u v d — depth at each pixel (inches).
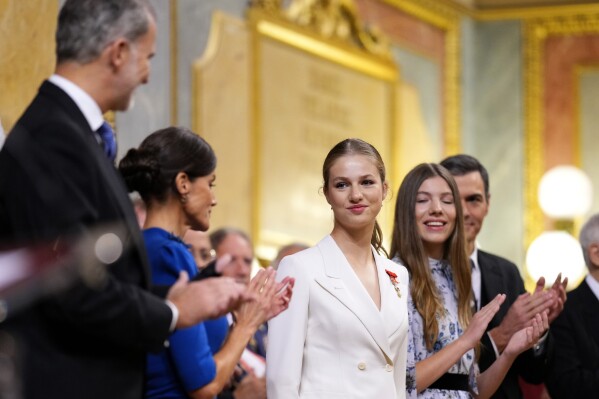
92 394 152.9
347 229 217.2
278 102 507.8
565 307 289.7
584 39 657.0
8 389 128.0
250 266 336.2
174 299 157.9
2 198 150.9
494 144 661.3
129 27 161.8
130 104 166.9
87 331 148.9
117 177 159.8
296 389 203.6
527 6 661.9
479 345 249.6
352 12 560.7
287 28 514.6
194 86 456.8
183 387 178.5
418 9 622.2
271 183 500.7
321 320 208.5
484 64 666.8
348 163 216.8
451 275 248.7
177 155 185.3
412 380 226.8
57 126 153.3
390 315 214.1
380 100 581.9
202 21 464.8
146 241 182.5
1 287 110.7
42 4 272.1
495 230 655.8
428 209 245.1
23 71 265.9
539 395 327.0
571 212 634.2
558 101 657.0
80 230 147.1
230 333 183.6
